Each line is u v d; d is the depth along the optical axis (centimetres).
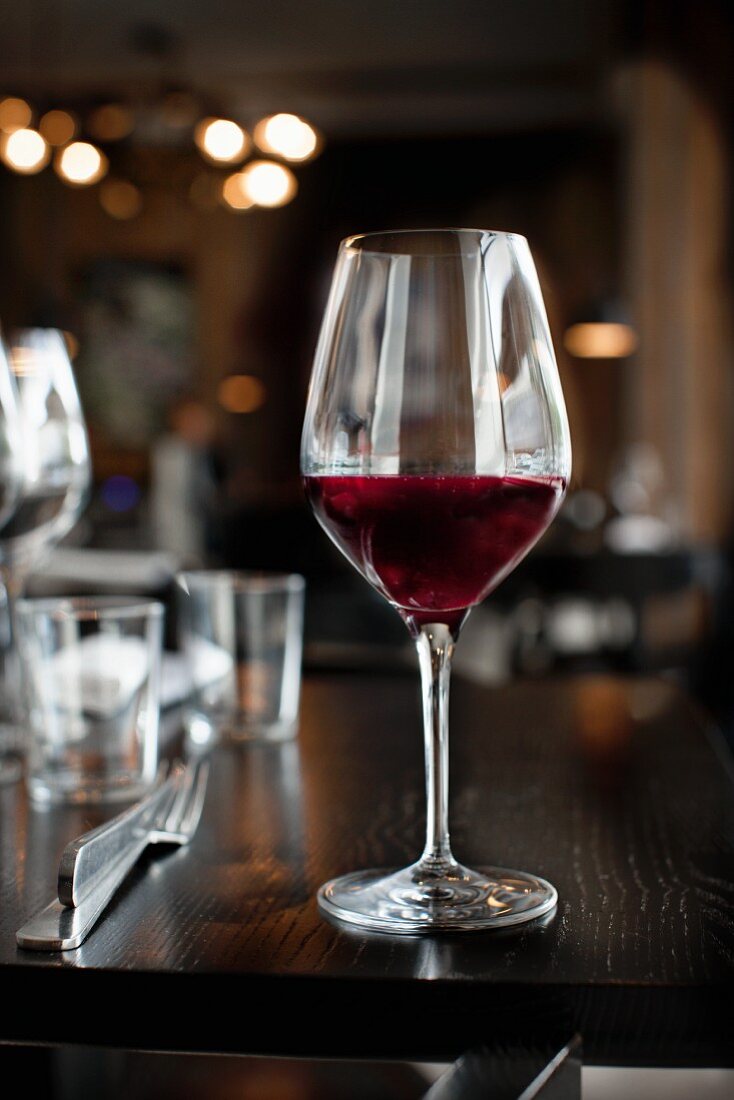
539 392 53
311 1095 81
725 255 536
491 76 639
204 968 48
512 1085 44
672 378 547
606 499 528
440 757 57
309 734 91
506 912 52
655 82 545
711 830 65
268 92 660
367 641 155
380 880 57
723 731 260
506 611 327
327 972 47
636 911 53
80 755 73
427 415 53
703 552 340
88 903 52
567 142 720
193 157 496
